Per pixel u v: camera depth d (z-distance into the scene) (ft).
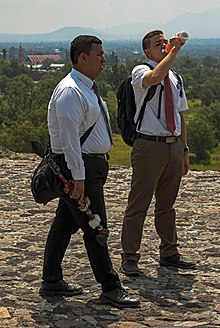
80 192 15.01
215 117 257.96
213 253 21.12
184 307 16.15
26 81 388.57
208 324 15.03
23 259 20.31
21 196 31.12
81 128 15.10
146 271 18.99
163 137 17.65
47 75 397.80
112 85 331.98
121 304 15.96
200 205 28.94
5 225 25.17
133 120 17.87
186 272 18.98
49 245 16.74
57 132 15.35
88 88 15.16
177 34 16.79
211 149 225.76
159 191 18.67
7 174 37.63
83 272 18.94
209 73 512.63
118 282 16.22
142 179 17.90
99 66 15.16
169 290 17.37
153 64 17.49
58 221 16.61
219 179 35.65
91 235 15.56
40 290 17.01
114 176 36.70
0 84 392.27
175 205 28.89
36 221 25.94
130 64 360.48
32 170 39.32
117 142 136.46
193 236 23.40
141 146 17.72
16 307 16.03
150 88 17.37
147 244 22.13
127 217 18.51
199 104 374.84
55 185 15.21
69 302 16.37
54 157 15.38
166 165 17.97
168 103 17.52
